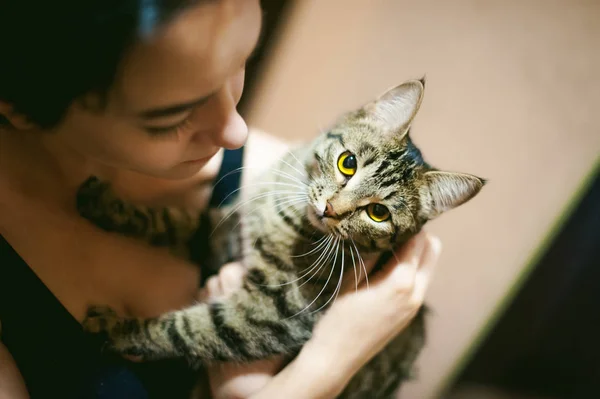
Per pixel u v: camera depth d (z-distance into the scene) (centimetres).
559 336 166
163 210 106
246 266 109
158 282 102
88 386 84
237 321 100
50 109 62
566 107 152
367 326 88
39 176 93
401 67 158
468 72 152
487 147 153
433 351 162
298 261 108
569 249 157
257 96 158
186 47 52
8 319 82
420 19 160
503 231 159
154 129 63
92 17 50
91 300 90
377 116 108
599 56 155
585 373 165
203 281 110
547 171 153
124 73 54
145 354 93
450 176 101
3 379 75
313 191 108
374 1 161
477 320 166
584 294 158
